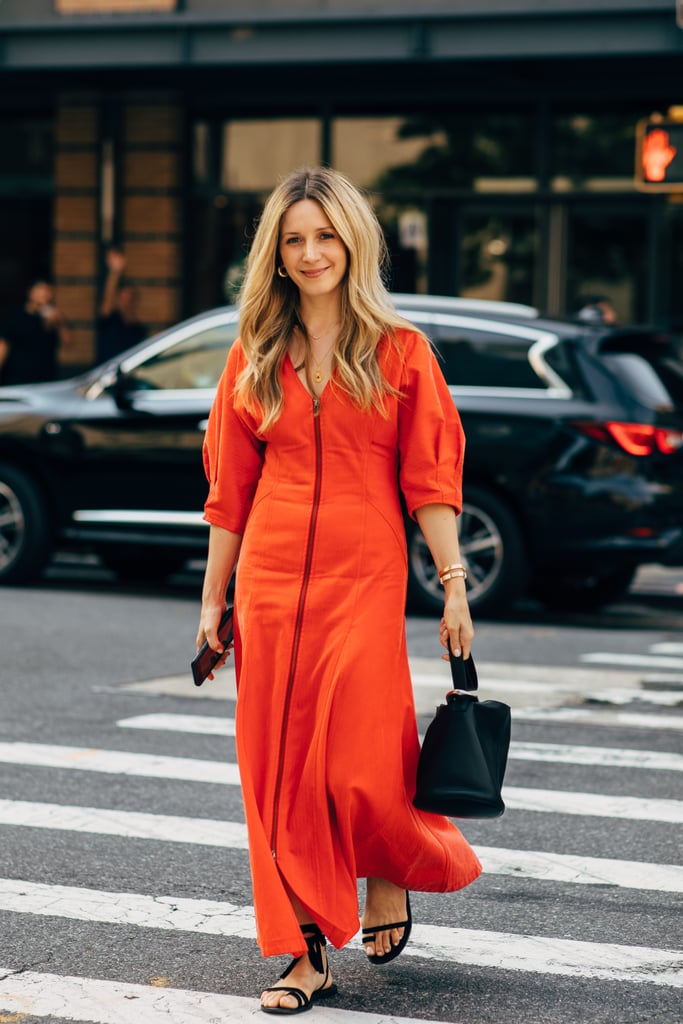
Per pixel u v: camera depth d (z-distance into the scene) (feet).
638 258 66.64
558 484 39.47
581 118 66.74
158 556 47.98
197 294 71.87
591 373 39.93
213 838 21.26
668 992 15.88
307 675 15.14
